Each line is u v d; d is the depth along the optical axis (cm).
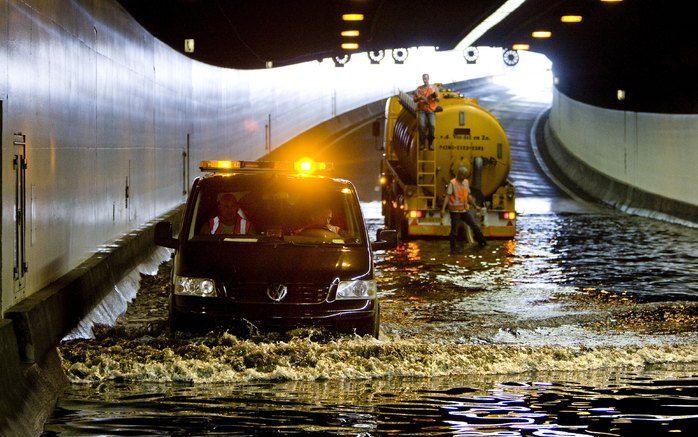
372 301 1678
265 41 5519
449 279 2884
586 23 4862
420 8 4594
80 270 1986
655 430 1185
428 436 1142
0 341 1148
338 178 1875
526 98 12962
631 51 5053
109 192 2602
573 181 7406
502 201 4147
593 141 7062
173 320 1659
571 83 7619
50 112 1819
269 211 1802
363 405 1305
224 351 1557
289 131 8569
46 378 1343
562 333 1997
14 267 1485
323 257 1683
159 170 3750
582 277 2942
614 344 1867
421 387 1438
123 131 2877
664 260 3409
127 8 2995
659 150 5422
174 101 4209
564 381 1505
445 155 4109
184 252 1702
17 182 1523
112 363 1470
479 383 1478
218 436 1127
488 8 4569
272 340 1625
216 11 4044
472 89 13462
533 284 2781
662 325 2105
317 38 5841
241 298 1638
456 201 3806
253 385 1431
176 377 1453
